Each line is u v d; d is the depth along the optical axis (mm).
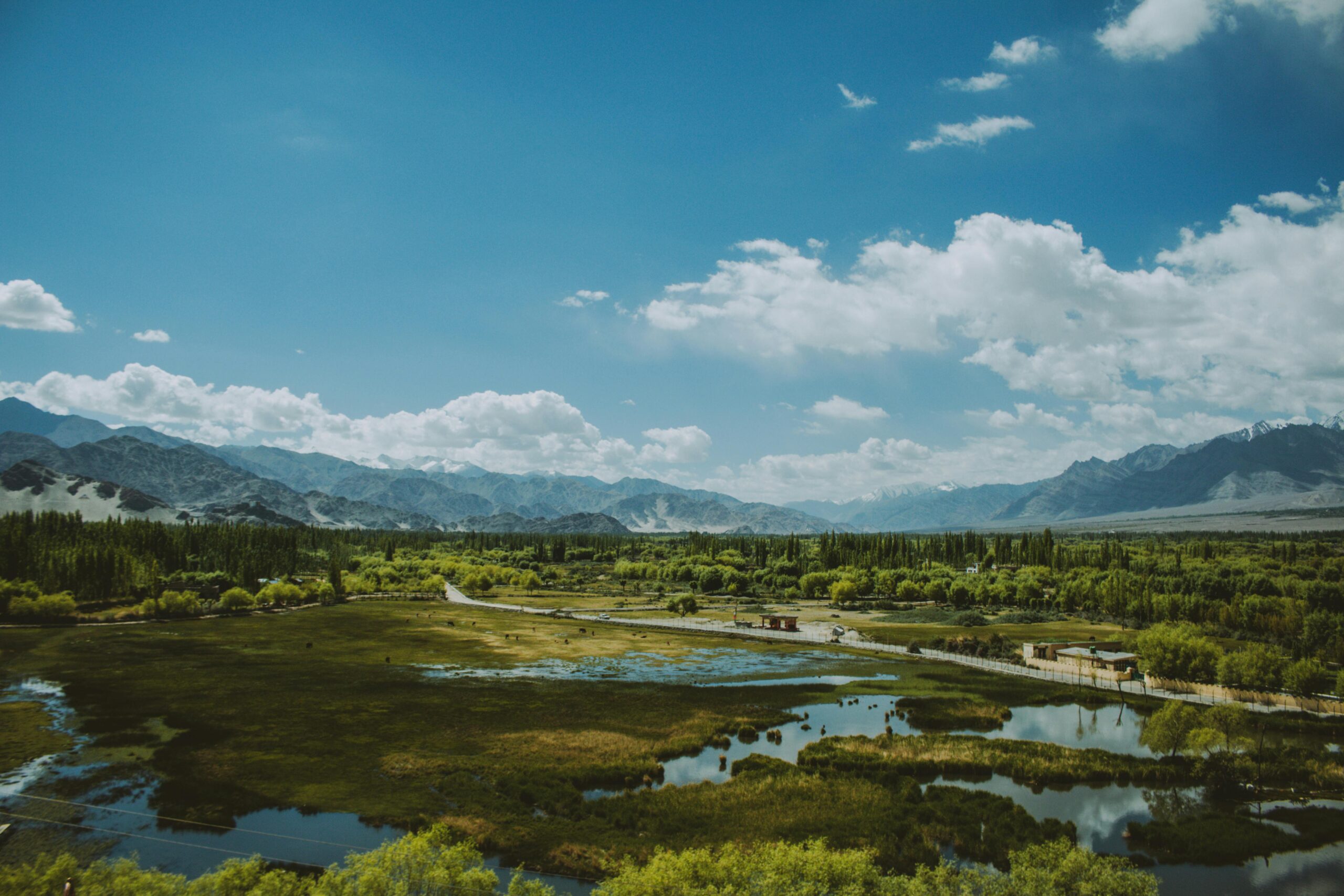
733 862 45875
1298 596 172000
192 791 63312
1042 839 55438
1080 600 194625
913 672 123188
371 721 84125
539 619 187125
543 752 74000
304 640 141625
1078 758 74062
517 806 61281
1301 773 70812
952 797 63906
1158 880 52500
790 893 41812
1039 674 121750
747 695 102312
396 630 159750
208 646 132500
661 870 43469
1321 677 98312
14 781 64500
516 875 43781
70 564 180625
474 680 107500
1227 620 151125
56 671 107562
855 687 109688
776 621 174750
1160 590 190000
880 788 65688
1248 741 75250
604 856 53094
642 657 133375
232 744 75250
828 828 57469
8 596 163125
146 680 102375
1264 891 51031
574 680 110125
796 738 82625
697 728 84125
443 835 48719
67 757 70625
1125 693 107438
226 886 43188
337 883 42000
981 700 101062
